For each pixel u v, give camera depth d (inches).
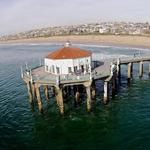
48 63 1684.3
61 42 7534.5
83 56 1648.6
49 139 1246.3
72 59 1603.1
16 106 1737.2
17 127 1398.9
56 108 1636.3
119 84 2116.1
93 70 1689.2
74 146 1165.7
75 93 1695.4
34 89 1737.2
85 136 1257.4
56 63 1600.6
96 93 1878.7
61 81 1386.6
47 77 1440.7
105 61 2043.6
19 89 2172.7
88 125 1374.3
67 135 1273.4
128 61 2095.2
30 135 1295.5
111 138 1217.4
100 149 1123.9
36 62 3833.7
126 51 4377.5
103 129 1317.7
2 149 1168.2
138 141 1168.8
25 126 1406.3
